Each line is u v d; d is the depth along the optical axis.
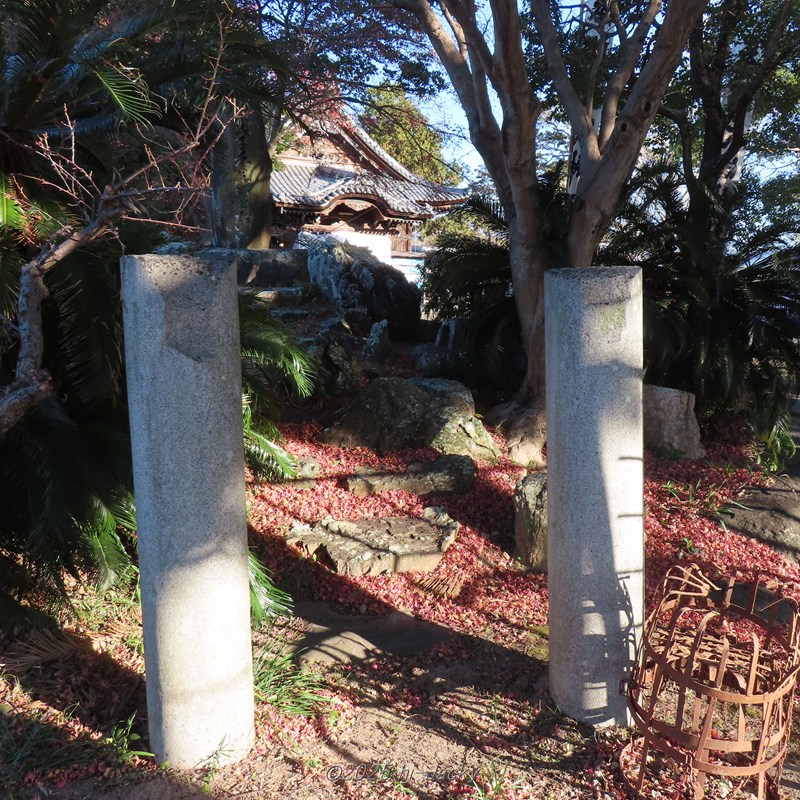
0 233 3.57
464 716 3.30
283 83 5.12
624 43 7.52
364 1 10.52
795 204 11.34
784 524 5.77
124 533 4.20
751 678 2.48
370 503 5.63
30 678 3.39
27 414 3.81
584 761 2.96
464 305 8.80
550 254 6.77
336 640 3.98
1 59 3.77
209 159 4.71
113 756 2.88
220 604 2.77
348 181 17.09
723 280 7.66
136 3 4.48
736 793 2.78
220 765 2.85
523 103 6.01
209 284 2.60
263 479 5.63
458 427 6.54
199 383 2.61
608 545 3.06
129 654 3.67
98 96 4.30
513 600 4.57
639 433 3.07
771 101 11.22
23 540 3.81
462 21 6.23
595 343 2.96
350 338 8.75
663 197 7.86
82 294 3.77
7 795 2.65
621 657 3.13
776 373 7.54
